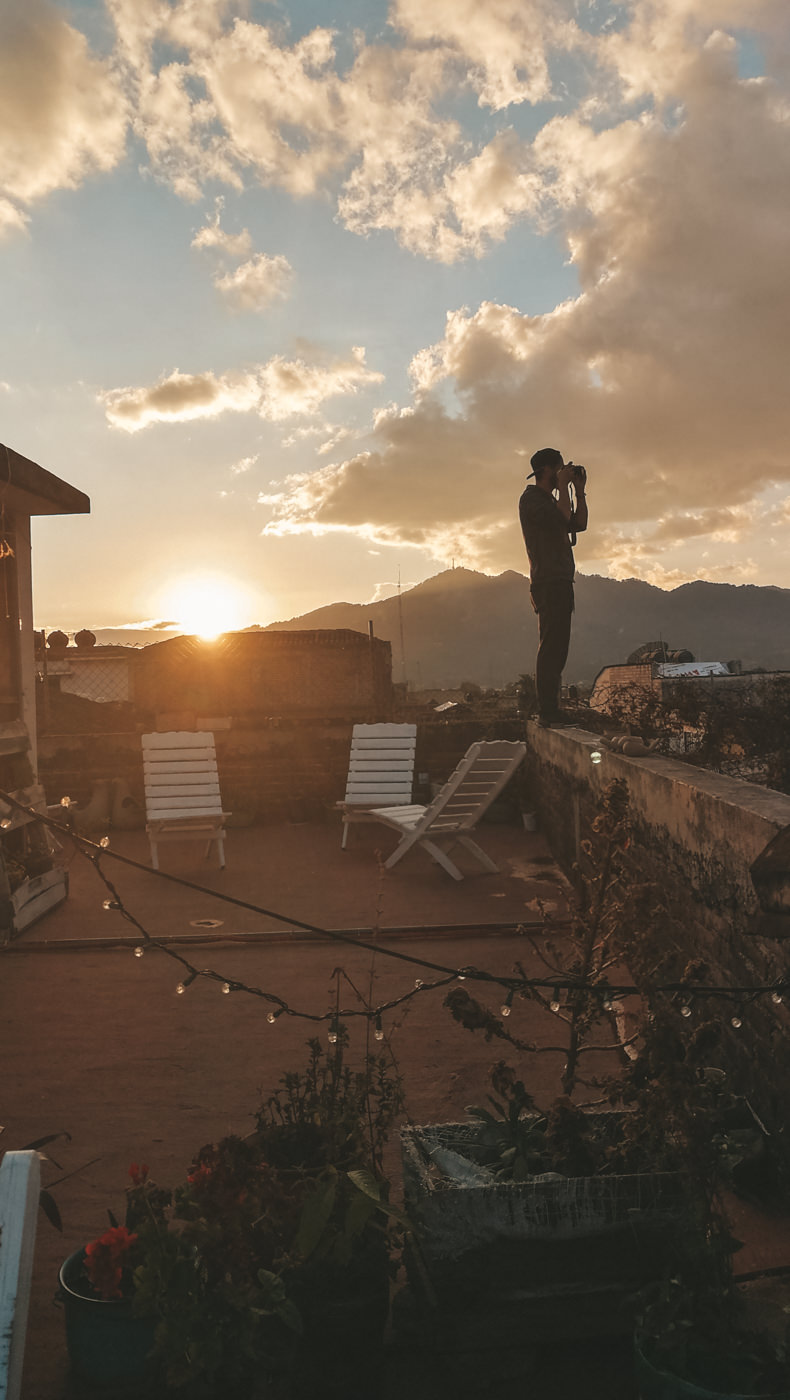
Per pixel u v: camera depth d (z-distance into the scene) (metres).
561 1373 2.38
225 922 6.80
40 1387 2.35
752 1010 3.27
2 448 6.74
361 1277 2.30
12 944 6.15
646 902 2.82
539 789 10.13
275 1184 2.35
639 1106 2.53
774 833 3.08
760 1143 3.01
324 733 11.80
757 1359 2.12
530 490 8.34
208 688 36.38
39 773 11.33
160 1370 2.25
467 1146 2.72
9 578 7.87
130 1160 3.45
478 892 7.61
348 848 9.73
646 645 29.08
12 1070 4.28
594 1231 2.34
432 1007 5.00
